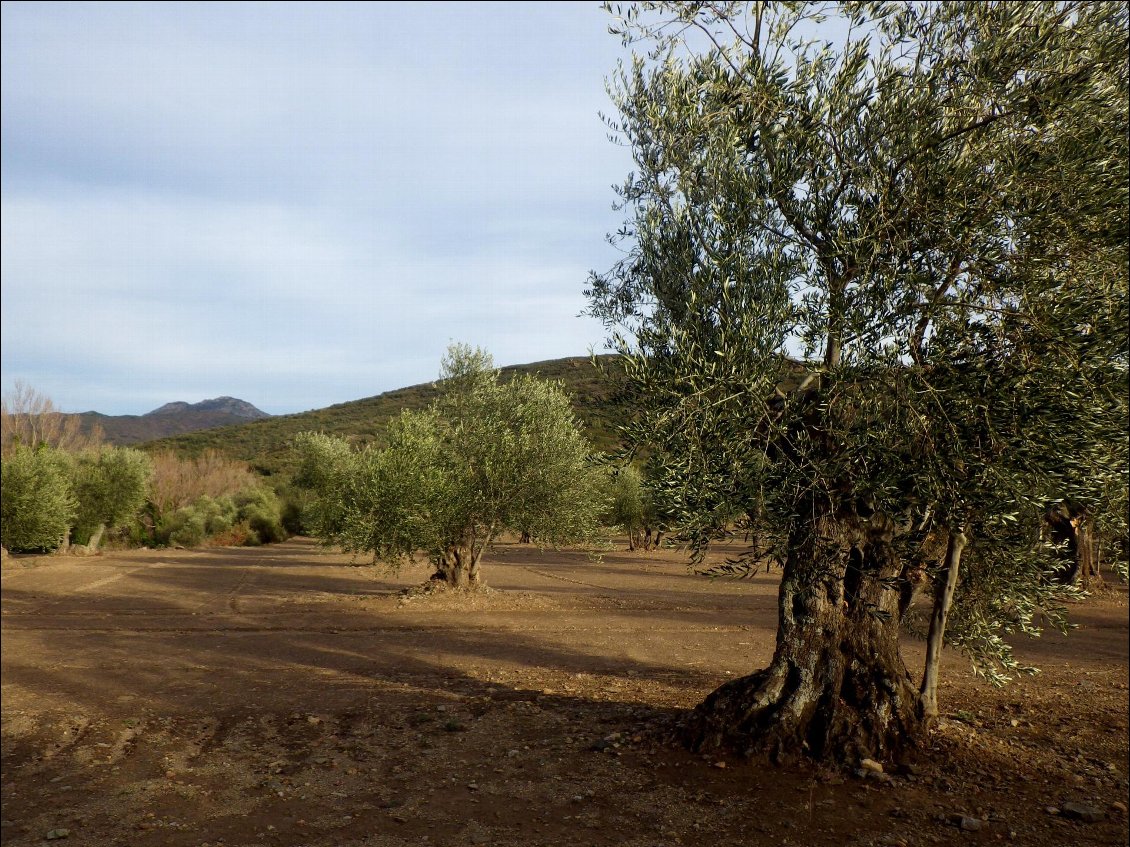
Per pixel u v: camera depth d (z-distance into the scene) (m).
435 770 7.20
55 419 54.38
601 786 6.62
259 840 5.72
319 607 18.59
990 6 6.63
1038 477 5.68
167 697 10.23
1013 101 6.27
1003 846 5.43
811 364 5.96
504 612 17.69
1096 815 5.90
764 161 6.83
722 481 5.96
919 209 6.09
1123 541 7.39
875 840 5.53
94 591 21.80
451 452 18.97
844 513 6.92
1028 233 6.11
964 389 5.91
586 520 18.91
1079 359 5.76
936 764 7.02
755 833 5.65
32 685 10.94
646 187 7.45
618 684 10.67
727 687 7.59
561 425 18.58
